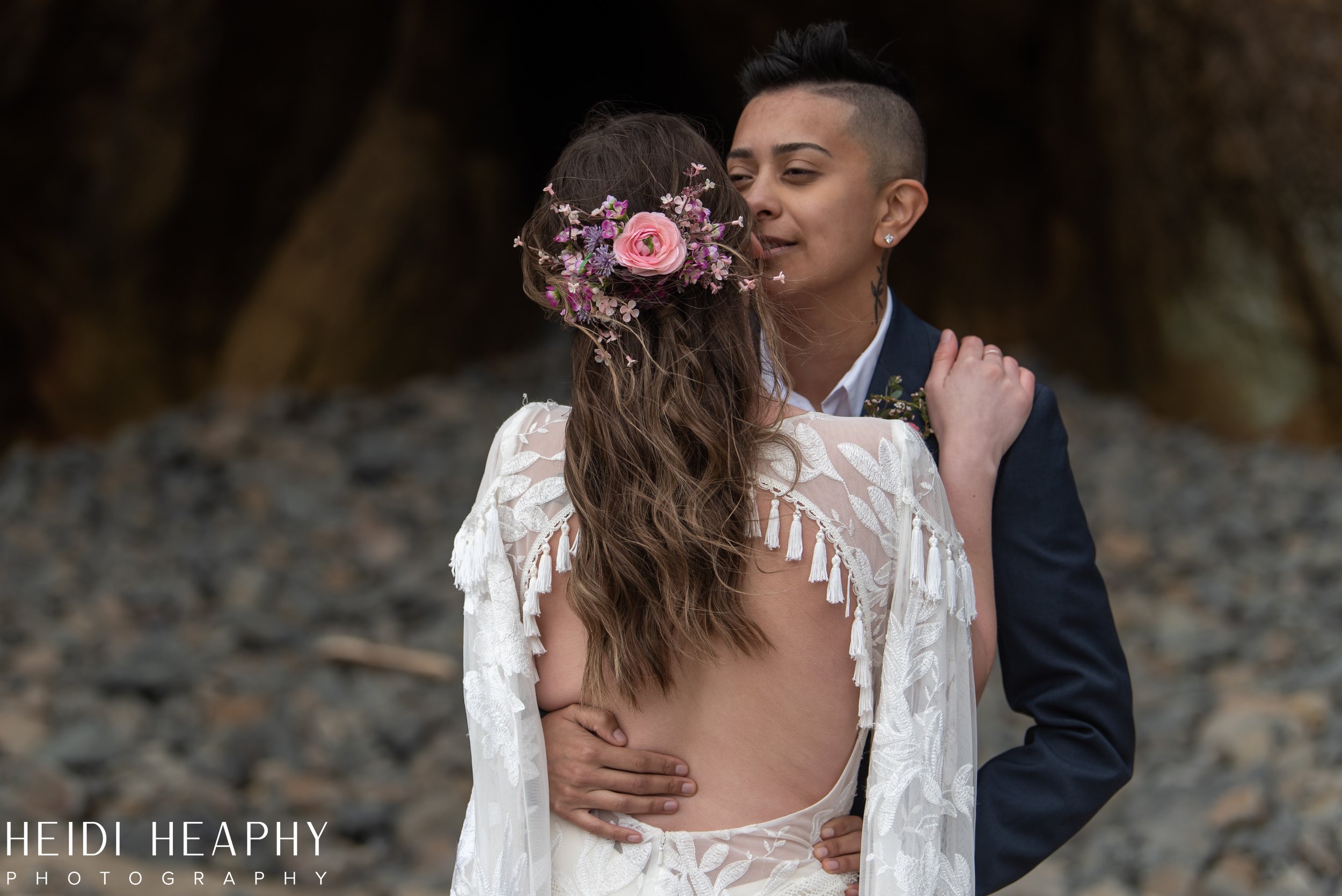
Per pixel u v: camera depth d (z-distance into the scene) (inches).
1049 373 392.5
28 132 343.0
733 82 422.9
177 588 230.5
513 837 52.1
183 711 183.6
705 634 49.9
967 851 52.3
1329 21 327.9
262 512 277.4
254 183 386.3
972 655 55.0
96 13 342.0
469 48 420.8
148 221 362.9
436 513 286.4
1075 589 57.9
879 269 66.4
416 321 397.7
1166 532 264.7
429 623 228.2
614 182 52.1
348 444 326.3
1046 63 391.2
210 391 374.0
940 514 52.9
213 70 367.2
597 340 51.0
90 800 151.3
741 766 52.2
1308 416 342.0
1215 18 341.4
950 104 406.6
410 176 397.1
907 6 390.0
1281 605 218.8
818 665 51.6
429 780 168.7
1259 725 165.6
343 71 394.9
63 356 348.8
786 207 63.7
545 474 53.4
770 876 51.6
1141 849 142.0
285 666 203.8
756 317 54.5
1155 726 173.8
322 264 383.2
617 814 52.9
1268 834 141.9
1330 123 330.3
